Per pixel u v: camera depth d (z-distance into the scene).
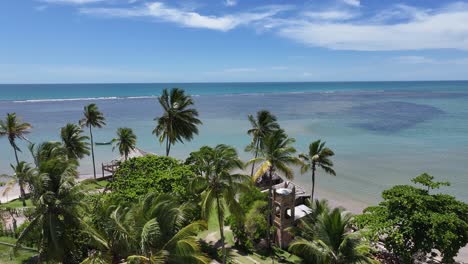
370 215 28.50
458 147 77.56
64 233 21.50
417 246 25.36
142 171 32.78
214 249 32.19
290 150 31.55
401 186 30.08
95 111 60.41
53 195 20.38
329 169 39.53
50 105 159.00
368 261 21.31
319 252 22.66
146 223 18.25
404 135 91.81
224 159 25.95
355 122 113.31
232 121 118.62
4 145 79.19
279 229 33.41
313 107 161.75
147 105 166.38
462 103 173.88
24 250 28.27
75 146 48.84
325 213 23.86
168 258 18.16
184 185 29.86
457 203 27.56
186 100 47.34
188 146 81.19
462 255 33.59
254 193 36.47
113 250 20.06
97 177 56.78
